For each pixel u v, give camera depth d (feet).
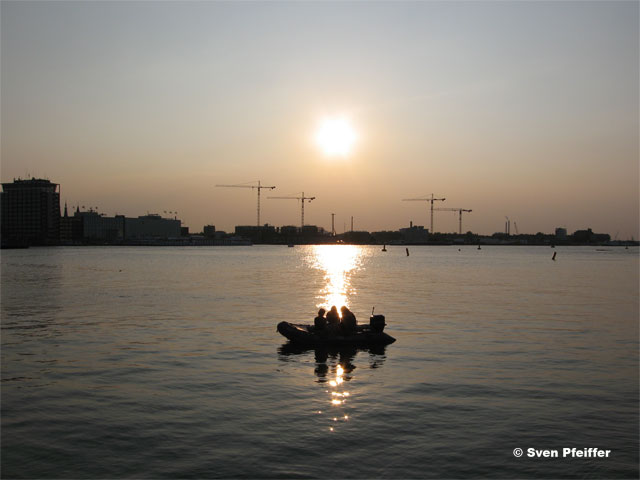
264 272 274.16
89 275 243.19
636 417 47.96
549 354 72.95
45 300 137.59
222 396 53.72
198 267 326.44
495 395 54.19
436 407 50.44
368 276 246.27
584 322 101.35
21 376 60.80
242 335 87.04
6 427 45.34
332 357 71.61
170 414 48.32
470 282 208.64
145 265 351.05
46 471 37.60
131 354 72.49
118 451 40.63
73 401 51.98
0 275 241.76
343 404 51.19
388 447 41.32
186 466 38.19
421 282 208.03
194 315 110.11
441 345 79.46
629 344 79.77
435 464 38.63
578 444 42.16
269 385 57.77
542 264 394.52
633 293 161.27
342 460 39.11
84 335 86.33
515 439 42.98
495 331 91.61
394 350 75.97
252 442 42.11
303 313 113.91
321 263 401.90
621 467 38.50
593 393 54.85
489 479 36.73
